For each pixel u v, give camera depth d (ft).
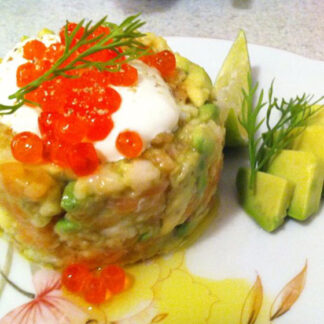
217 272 0.72
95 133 0.60
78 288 0.68
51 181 0.61
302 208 0.71
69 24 0.67
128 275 0.72
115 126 0.61
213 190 0.75
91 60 0.63
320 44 1.12
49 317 0.67
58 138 0.60
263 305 0.68
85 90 0.60
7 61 0.70
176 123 0.65
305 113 0.78
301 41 1.13
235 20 1.21
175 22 1.21
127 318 0.68
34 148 0.60
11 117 0.64
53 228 0.66
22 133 0.61
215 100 0.74
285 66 0.89
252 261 0.72
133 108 0.62
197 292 0.70
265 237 0.74
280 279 0.70
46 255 0.70
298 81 0.87
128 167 0.61
